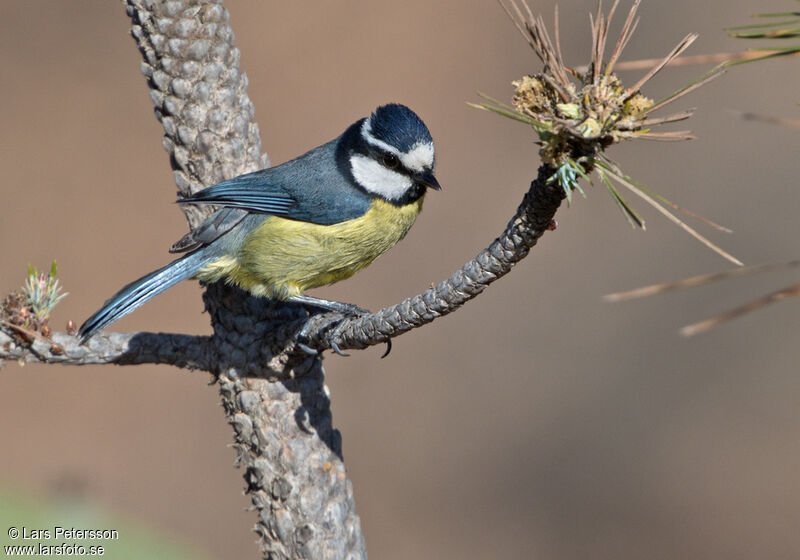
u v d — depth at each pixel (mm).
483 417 13336
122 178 16203
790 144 16141
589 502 12336
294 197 7160
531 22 3441
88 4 19672
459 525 12023
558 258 15531
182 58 5852
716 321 2416
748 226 15250
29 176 16078
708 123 16812
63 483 5117
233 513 11984
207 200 5934
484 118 17328
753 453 12719
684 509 12023
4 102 17297
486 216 15773
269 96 17250
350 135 7543
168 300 15078
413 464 12820
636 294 2555
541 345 14367
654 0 18375
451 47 18469
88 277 14648
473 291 4551
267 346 5434
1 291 13945
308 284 7590
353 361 14297
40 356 5281
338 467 5445
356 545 5434
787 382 13469
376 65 18031
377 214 7449
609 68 3400
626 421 13320
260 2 19344
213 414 13719
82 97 17625
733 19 17734
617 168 3377
